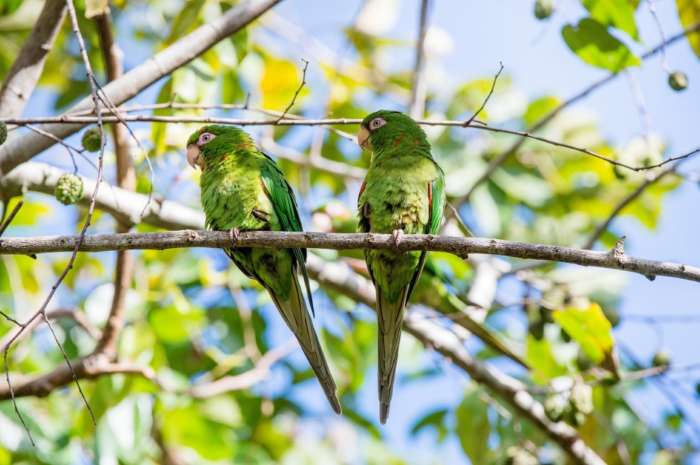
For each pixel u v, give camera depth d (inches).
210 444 494.6
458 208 499.2
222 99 518.9
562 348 480.7
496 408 465.4
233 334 548.4
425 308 472.1
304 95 568.1
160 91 413.4
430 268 447.2
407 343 571.2
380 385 360.8
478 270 488.1
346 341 525.7
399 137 399.9
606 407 476.4
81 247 304.5
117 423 444.1
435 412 562.3
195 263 512.4
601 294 466.0
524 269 476.4
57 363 507.5
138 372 431.5
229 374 536.4
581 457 459.8
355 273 477.4
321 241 320.2
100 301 480.7
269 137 549.0
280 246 323.3
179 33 423.2
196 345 520.7
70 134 373.1
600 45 404.5
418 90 506.6
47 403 487.2
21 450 452.4
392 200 373.1
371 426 576.7
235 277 510.0
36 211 521.3
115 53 391.9
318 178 593.9
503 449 486.6
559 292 454.6
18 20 573.0
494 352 543.5
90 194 393.1
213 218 381.4
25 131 416.5
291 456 548.4
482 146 565.3
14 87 373.1
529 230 562.3
